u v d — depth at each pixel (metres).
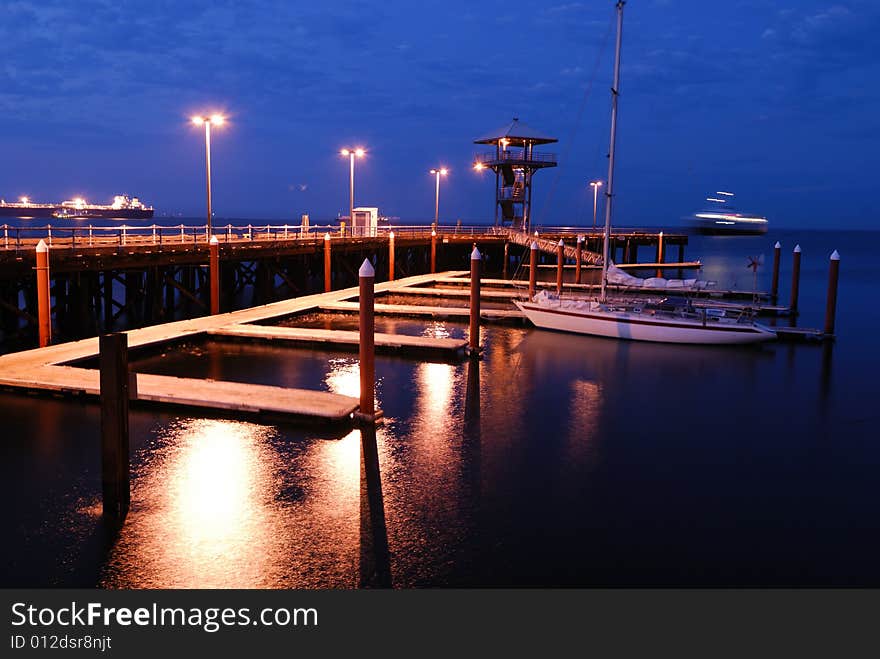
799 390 19.81
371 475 12.60
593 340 27.05
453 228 60.81
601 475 13.05
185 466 12.74
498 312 30.72
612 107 27.86
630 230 87.38
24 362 18.23
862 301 42.97
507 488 12.29
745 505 11.84
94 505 11.12
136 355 21.70
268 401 15.48
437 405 17.41
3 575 9.16
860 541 10.60
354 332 24.33
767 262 87.50
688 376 21.31
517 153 57.75
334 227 46.34
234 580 9.14
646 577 9.48
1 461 12.84
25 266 22.92
